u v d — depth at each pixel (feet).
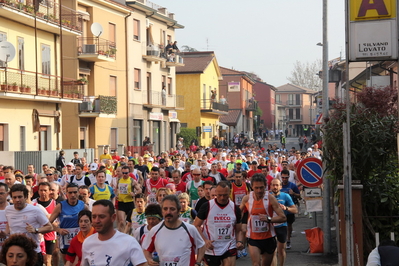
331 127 35.50
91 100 118.73
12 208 30.48
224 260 30.07
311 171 43.98
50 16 96.43
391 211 34.68
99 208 18.71
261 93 392.88
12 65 89.97
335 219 48.52
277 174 61.31
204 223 30.37
